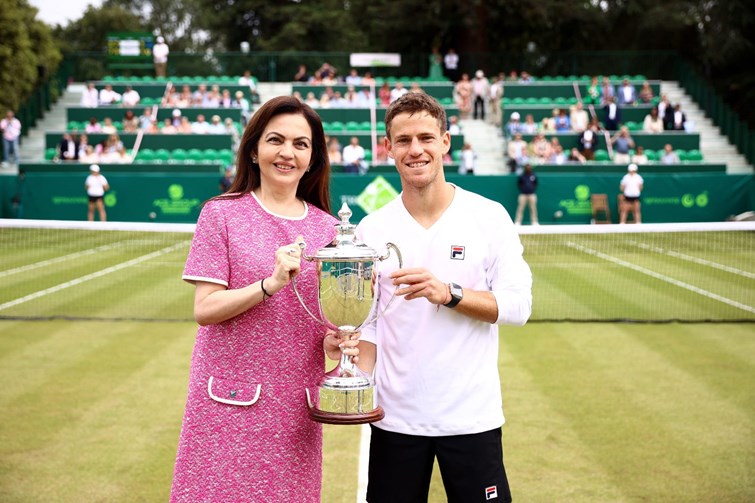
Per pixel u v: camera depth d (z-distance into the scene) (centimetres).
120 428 566
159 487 464
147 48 2989
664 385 689
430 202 312
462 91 2894
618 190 2200
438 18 3772
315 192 316
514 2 3738
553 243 1952
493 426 309
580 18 3838
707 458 512
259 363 284
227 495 282
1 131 2497
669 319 1005
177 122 2458
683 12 3616
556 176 2192
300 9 4184
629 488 464
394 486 311
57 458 508
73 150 2277
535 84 2842
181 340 863
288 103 292
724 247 1866
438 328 306
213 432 283
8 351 806
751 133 2633
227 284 286
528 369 746
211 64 3162
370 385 287
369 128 2566
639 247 1884
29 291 1221
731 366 757
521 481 474
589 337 896
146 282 1316
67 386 676
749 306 1116
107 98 2647
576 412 609
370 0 4131
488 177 2161
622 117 2678
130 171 2194
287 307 286
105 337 878
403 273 286
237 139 2489
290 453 287
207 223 288
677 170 2288
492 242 315
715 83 3534
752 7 3303
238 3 4353
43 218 2152
